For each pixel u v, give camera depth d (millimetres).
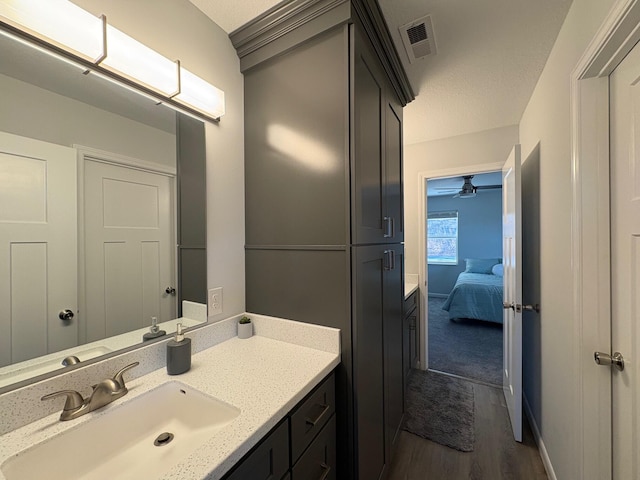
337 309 1143
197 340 1162
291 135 1240
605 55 941
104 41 815
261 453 734
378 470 1334
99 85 910
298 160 1222
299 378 950
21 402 713
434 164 2674
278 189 1284
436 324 4258
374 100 1310
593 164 1055
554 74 1396
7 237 740
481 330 3947
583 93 1068
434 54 1473
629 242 927
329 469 1047
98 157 919
